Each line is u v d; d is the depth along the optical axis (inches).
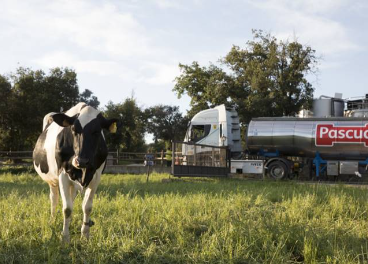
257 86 1422.2
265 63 1433.3
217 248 247.0
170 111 3161.9
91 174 250.5
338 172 869.2
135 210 345.7
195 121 991.0
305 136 885.2
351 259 235.8
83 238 261.9
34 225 287.9
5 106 1593.3
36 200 401.1
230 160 880.9
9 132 1652.3
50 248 232.2
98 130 249.6
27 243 251.3
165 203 388.2
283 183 721.6
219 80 1567.4
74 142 245.8
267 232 269.3
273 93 1400.1
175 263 230.1
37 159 299.1
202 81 1718.8
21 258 228.4
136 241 257.3
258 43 1533.0
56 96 1761.8
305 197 435.5
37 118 1652.3
